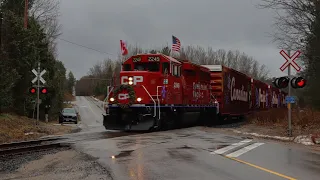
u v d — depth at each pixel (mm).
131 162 10164
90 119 55625
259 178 8273
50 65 39688
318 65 28297
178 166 9586
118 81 20797
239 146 13938
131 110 19984
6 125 21703
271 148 13484
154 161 10312
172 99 21422
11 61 26969
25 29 28594
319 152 12578
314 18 25797
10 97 25922
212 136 17484
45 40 44656
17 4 33938
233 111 31891
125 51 23328
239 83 34156
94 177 8359
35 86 23984
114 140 15406
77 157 11234
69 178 8312
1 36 26609
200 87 26375
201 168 9352
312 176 8531
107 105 20594
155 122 19672
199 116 26312
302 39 26609
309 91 31125
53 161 10656
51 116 43250
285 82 17875
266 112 28641
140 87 19953
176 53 26531
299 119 22625
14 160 10945
